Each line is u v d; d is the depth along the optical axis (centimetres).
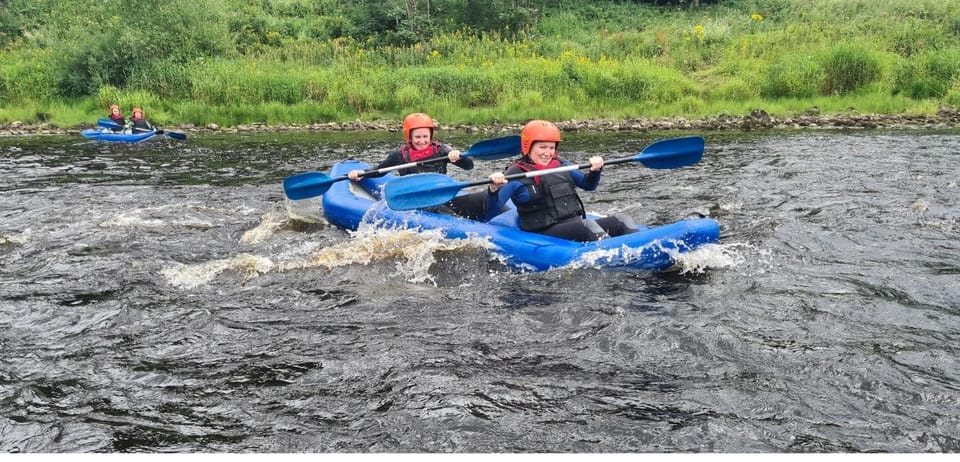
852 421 318
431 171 692
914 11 2336
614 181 896
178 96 1852
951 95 1717
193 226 673
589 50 2236
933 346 387
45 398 348
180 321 436
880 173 901
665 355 383
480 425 319
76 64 1916
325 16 2569
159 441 311
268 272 526
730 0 2772
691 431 312
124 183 910
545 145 542
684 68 2094
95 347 402
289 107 1792
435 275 514
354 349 396
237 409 336
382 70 2006
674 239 503
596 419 323
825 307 445
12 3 2592
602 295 468
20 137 1475
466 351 391
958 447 297
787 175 908
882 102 1700
